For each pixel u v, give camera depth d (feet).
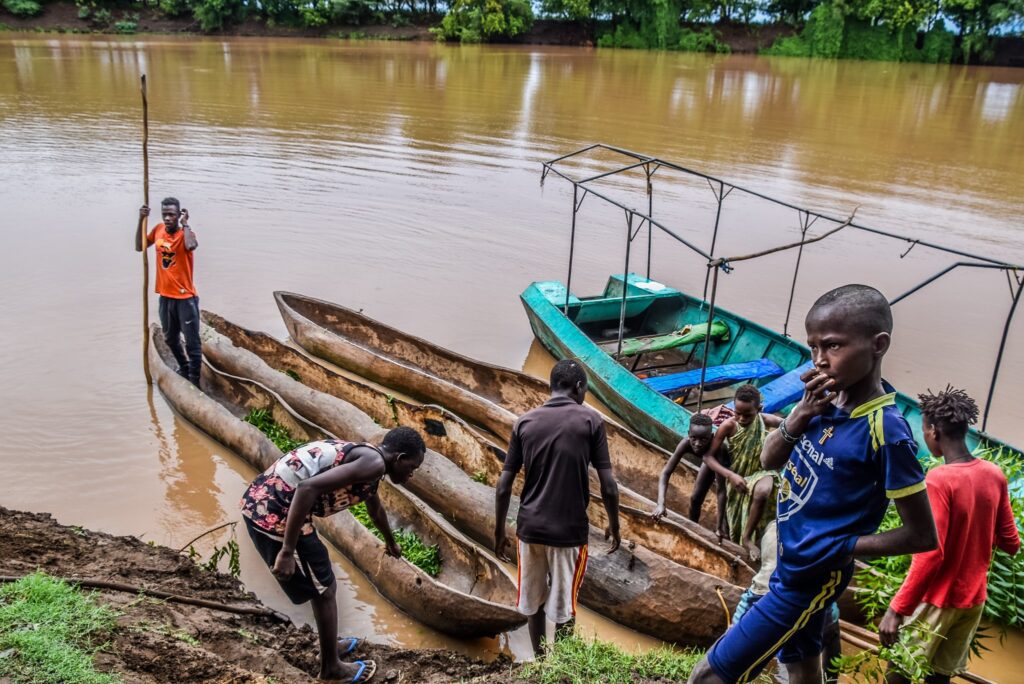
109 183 49.98
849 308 7.77
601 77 116.47
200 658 12.02
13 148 57.41
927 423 12.76
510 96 93.50
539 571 14.15
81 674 10.74
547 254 42.04
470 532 20.92
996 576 17.40
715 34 177.06
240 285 36.24
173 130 66.39
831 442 8.23
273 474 12.66
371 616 17.58
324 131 69.36
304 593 12.92
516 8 174.40
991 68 154.20
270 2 165.58
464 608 16.10
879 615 16.88
